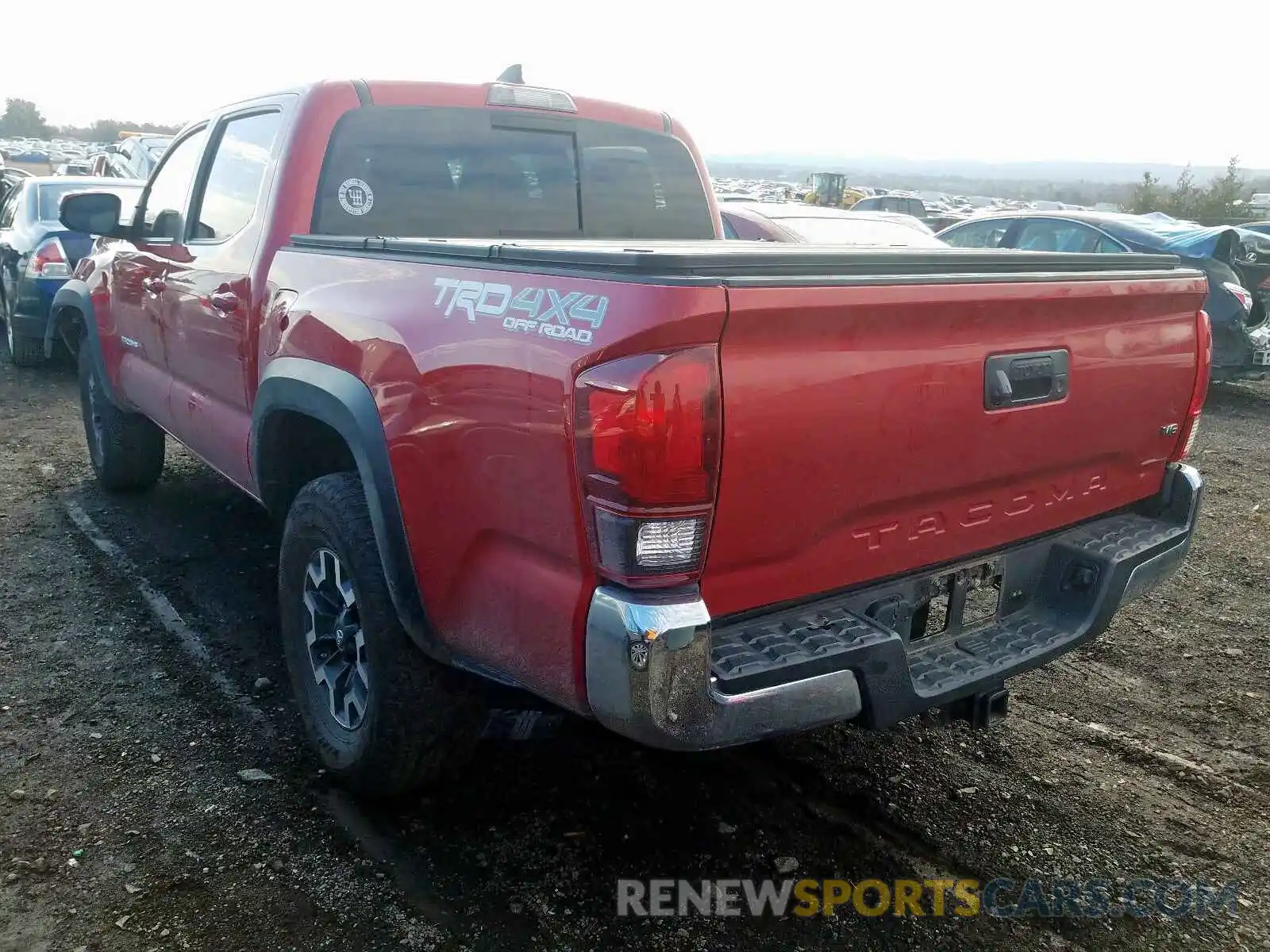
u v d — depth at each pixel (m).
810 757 3.35
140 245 4.67
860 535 2.38
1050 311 2.56
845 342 2.17
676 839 2.89
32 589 4.46
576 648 2.12
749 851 2.85
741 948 2.48
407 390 2.52
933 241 8.35
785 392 2.08
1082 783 3.25
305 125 3.49
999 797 3.16
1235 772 3.33
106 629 4.10
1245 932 2.60
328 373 2.87
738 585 2.18
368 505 2.78
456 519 2.41
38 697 3.55
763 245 3.01
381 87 3.63
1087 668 4.09
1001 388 2.48
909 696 2.39
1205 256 9.44
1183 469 3.19
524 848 2.82
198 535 5.21
